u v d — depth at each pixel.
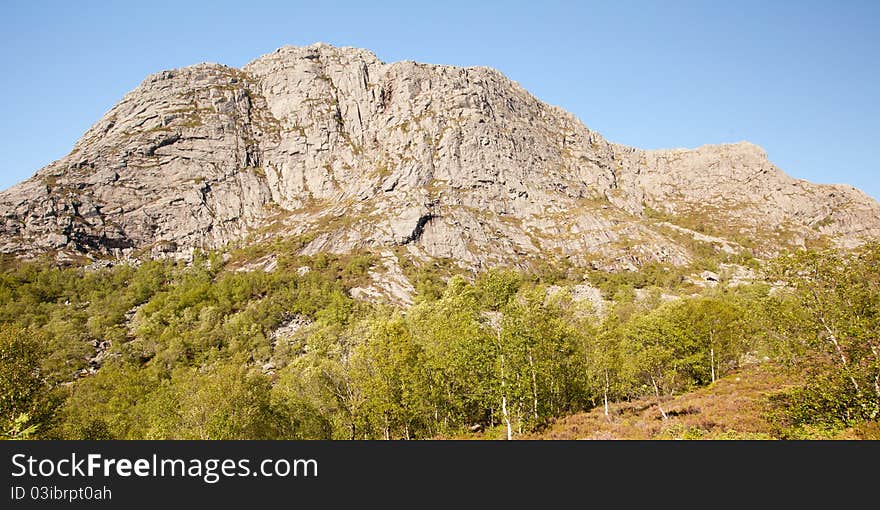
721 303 56.19
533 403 41.09
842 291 23.95
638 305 119.00
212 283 162.00
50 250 182.00
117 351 108.25
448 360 42.28
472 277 163.25
